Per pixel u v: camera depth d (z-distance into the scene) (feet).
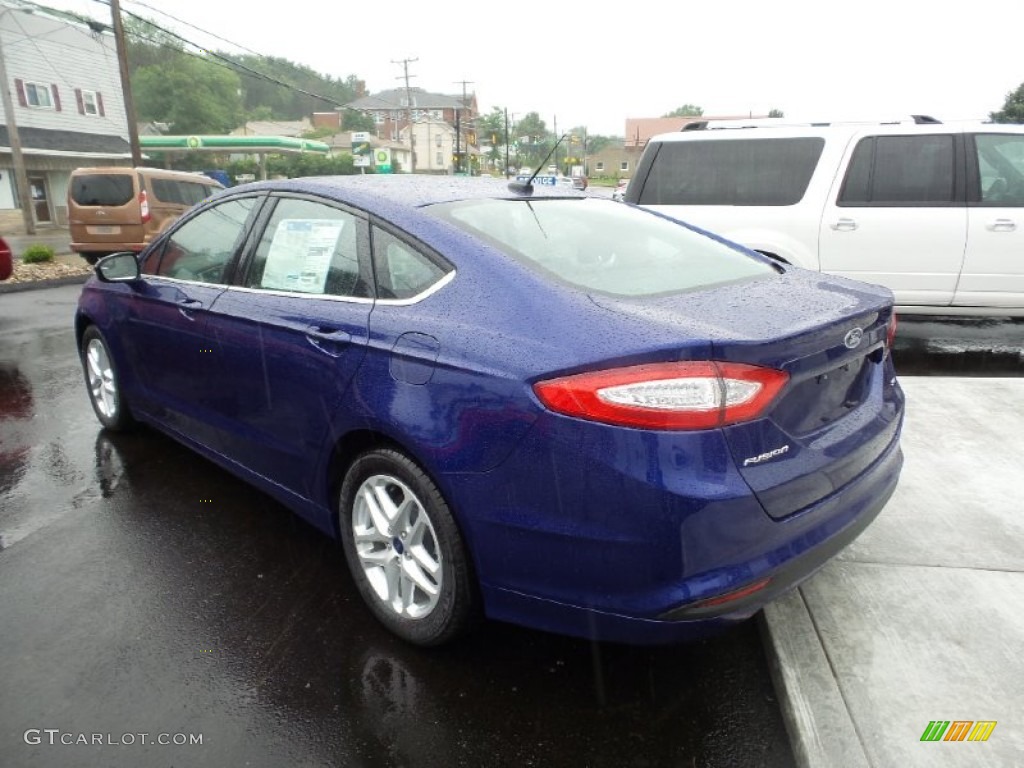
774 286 9.14
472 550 8.00
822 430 7.93
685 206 22.39
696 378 6.72
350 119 337.93
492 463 7.52
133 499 12.89
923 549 10.61
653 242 10.16
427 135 308.40
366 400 8.63
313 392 9.52
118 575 10.52
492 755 7.40
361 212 9.70
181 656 8.80
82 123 110.11
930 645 8.59
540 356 7.27
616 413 6.79
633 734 7.69
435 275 8.61
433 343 8.07
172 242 13.26
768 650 8.79
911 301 21.16
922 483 12.66
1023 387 17.63
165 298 12.62
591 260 8.99
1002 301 20.52
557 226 9.77
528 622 7.90
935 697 7.80
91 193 44.09
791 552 7.33
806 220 21.21
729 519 6.81
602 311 7.48
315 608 9.81
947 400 16.78
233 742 7.52
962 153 20.36
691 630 7.05
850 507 8.13
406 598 8.95
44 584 10.25
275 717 7.86
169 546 11.33
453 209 9.49
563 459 7.06
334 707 8.02
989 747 7.15
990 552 10.52
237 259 11.45
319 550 11.30
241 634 9.24
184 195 48.08
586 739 7.62
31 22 99.96
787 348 7.14
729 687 8.39
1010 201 20.10
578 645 9.10
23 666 8.57
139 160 73.20
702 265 9.73
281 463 10.62
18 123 98.84
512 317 7.73
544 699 8.17
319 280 9.95
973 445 14.24
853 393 8.66
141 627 9.34
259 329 10.39
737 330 7.18
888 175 20.83
